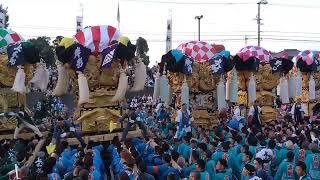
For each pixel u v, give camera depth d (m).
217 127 19.48
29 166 10.91
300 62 27.09
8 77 16.53
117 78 15.93
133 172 10.02
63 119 15.07
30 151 12.70
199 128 19.33
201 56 21.80
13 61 15.83
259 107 22.55
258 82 23.95
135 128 16.25
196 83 21.02
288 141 13.44
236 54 23.25
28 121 16.19
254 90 22.92
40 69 16.84
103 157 13.42
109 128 15.80
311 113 27.67
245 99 23.75
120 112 16.19
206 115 21.34
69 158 11.95
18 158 11.45
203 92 21.50
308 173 11.59
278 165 12.50
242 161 12.06
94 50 15.70
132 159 10.51
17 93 16.83
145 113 23.52
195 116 21.16
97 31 15.85
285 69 24.30
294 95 25.44
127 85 15.98
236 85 22.16
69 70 15.69
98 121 15.70
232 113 22.73
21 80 15.89
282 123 19.56
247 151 11.89
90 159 10.48
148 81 33.56
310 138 16.12
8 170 10.59
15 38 17.47
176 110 20.66
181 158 11.80
